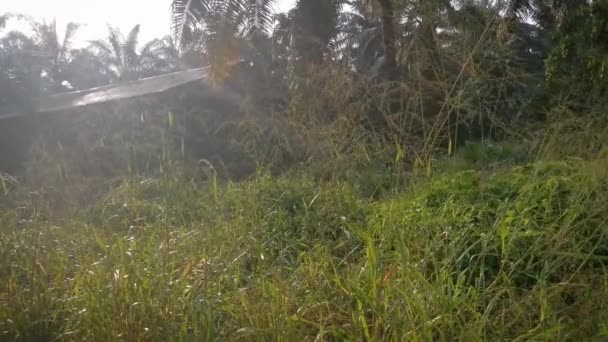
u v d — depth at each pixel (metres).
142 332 3.38
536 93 6.19
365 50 12.76
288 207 5.57
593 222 4.05
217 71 11.88
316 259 4.09
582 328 3.12
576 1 10.40
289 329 3.16
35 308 3.65
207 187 6.07
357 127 5.47
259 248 4.30
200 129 9.57
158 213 5.33
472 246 3.73
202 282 3.82
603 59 8.20
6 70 17.25
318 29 12.87
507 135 5.86
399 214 4.31
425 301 3.25
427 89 5.04
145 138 8.26
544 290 3.23
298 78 6.53
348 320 3.36
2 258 4.02
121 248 3.92
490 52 5.18
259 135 6.68
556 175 4.71
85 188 6.14
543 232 3.86
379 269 3.68
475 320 3.20
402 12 6.24
